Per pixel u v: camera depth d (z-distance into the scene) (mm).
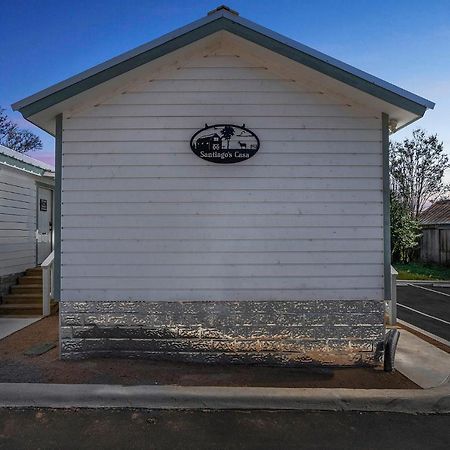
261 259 5695
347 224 5727
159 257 5695
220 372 5348
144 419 4246
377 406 4535
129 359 5699
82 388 4660
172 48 5367
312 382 5039
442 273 18828
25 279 10414
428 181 26375
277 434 3986
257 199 5711
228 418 4293
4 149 9742
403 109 5410
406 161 26438
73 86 5348
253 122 5742
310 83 5738
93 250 5707
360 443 3836
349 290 5707
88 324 5715
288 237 5707
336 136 5746
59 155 5719
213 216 5703
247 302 5691
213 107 5738
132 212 5711
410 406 4535
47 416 4293
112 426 4102
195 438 3898
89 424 4137
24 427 4074
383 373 5383
